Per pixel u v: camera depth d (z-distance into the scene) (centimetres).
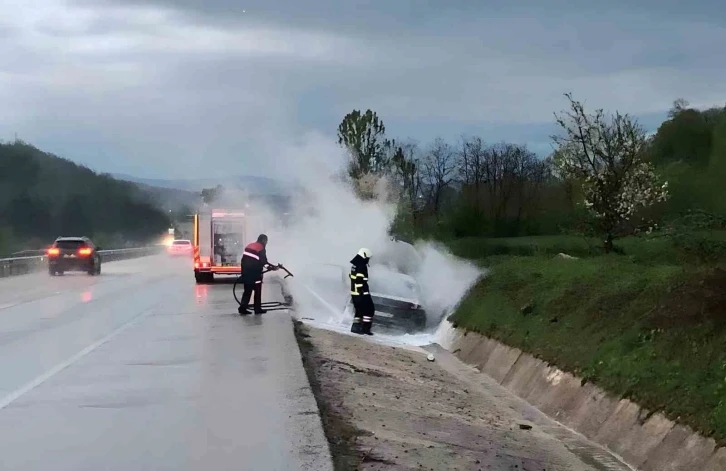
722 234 1611
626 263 1858
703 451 968
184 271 4544
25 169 8856
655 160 2914
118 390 1105
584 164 2358
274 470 738
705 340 1154
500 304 2017
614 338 1393
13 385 1148
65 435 870
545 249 2734
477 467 953
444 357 2011
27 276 4031
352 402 1165
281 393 1077
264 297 2630
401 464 865
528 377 1589
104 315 2092
